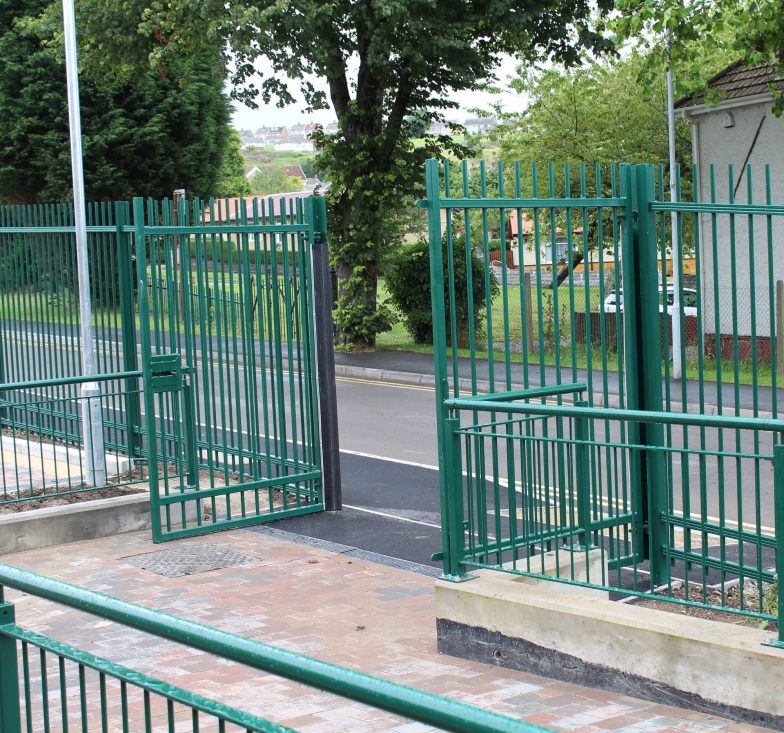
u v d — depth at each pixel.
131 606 2.69
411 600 7.46
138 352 11.34
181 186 38.44
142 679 2.67
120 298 11.27
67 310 12.23
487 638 6.09
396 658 6.25
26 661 3.28
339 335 25.89
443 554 6.43
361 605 7.36
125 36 24.06
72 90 10.95
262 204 10.10
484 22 23.06
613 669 5.54
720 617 6.22
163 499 9.30
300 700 5.58
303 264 10.18
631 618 5.51
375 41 21.97
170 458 10.97
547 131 27.94
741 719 5.06
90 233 11.72
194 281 9.84
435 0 21.11
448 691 5.65
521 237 6.66
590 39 23.38
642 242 7.26
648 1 15.96
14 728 3.31
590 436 7.02
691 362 19.58
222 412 9.82
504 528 8.81
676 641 5.28
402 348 25.62
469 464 6.38
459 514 6.39
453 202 6.37
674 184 9.30
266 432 10.10
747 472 12.04
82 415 11.88
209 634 2.45
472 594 6.14
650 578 6.78
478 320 25.50
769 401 16.22
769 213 6.34
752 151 21.41
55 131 35.84
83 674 2.92
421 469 12.67
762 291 20.69
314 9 20.77
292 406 10.23
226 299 9.86
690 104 22.05
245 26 20.67
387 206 25.55
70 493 10.01
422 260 26.08
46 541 9.19
